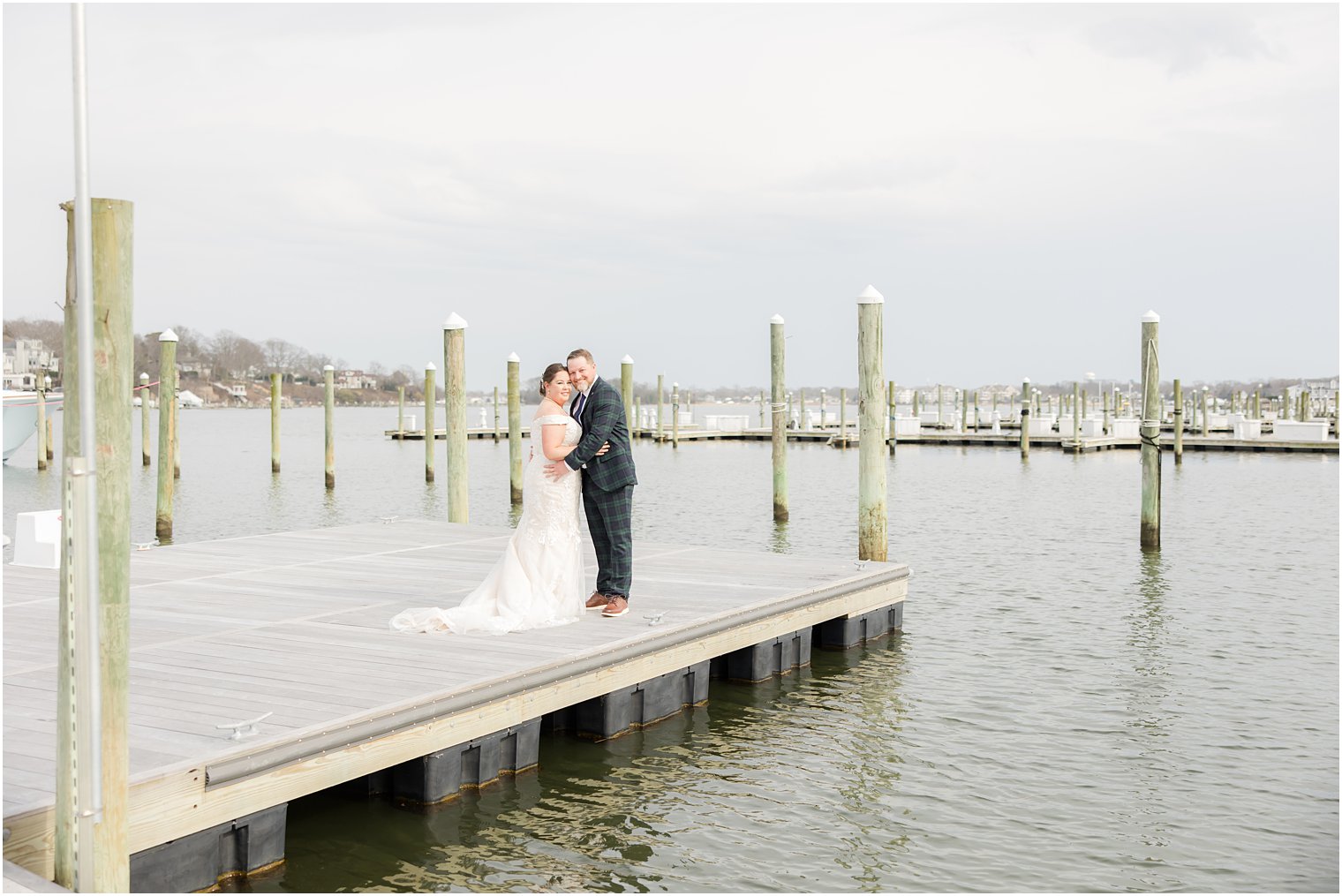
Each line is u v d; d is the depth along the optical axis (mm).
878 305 11117
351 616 8062
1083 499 22828
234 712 5598
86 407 3928
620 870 5414
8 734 5309
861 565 10547
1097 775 6746
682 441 46938
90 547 3959
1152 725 7695
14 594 8875
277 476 29875
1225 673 9000
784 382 19031
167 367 17734
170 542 17516
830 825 5984
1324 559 14766
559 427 7703
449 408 14039
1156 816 6133
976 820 6074
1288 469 31109
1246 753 7137
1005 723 7738
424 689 6027
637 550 11516
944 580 13188
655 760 6965
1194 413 49844
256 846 5148
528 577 7766
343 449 44906
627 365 30406
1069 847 5738
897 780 6652
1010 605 11719
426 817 5938
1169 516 19656
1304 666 9180
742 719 7812
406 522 13836
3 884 3965
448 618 7523
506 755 6527
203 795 4840
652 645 7434
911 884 5316
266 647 7078
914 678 8875
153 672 6441
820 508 21531
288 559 10766
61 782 4090
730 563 10617
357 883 5199
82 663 3979
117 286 3930
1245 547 15859
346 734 5422
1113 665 9258
